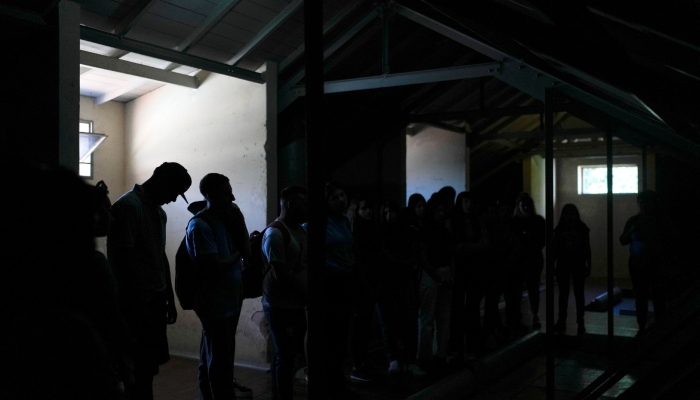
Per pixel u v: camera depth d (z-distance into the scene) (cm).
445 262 541
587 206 1452
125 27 452
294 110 604
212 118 588
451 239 554
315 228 147
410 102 829
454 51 767
